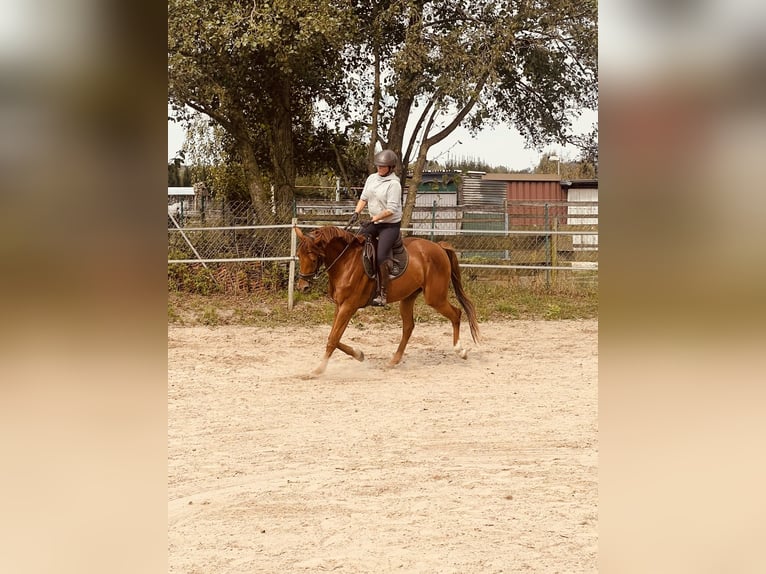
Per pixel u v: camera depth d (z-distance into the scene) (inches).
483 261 657.0
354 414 275.9
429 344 444.1
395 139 708.0
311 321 514.6
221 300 561.3
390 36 682.8
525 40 661.3
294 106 714.2
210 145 748.0
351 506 175.9
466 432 248.4
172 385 327.3
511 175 944.3
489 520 165.2
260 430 253.0
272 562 142.4
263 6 573.9
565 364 380.5
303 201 701.9
